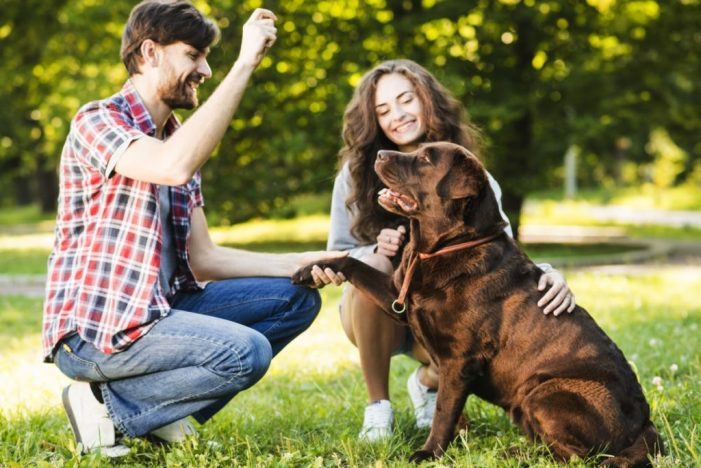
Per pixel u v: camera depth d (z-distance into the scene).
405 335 4.18
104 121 3.31
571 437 3.32
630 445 3.30
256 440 3.77
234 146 16.59
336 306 8.82
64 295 3.35
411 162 3.55
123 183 3.31
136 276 3.29
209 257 4.04
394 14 16.03
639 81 17.47
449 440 3.55
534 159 16.23
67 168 3.38
